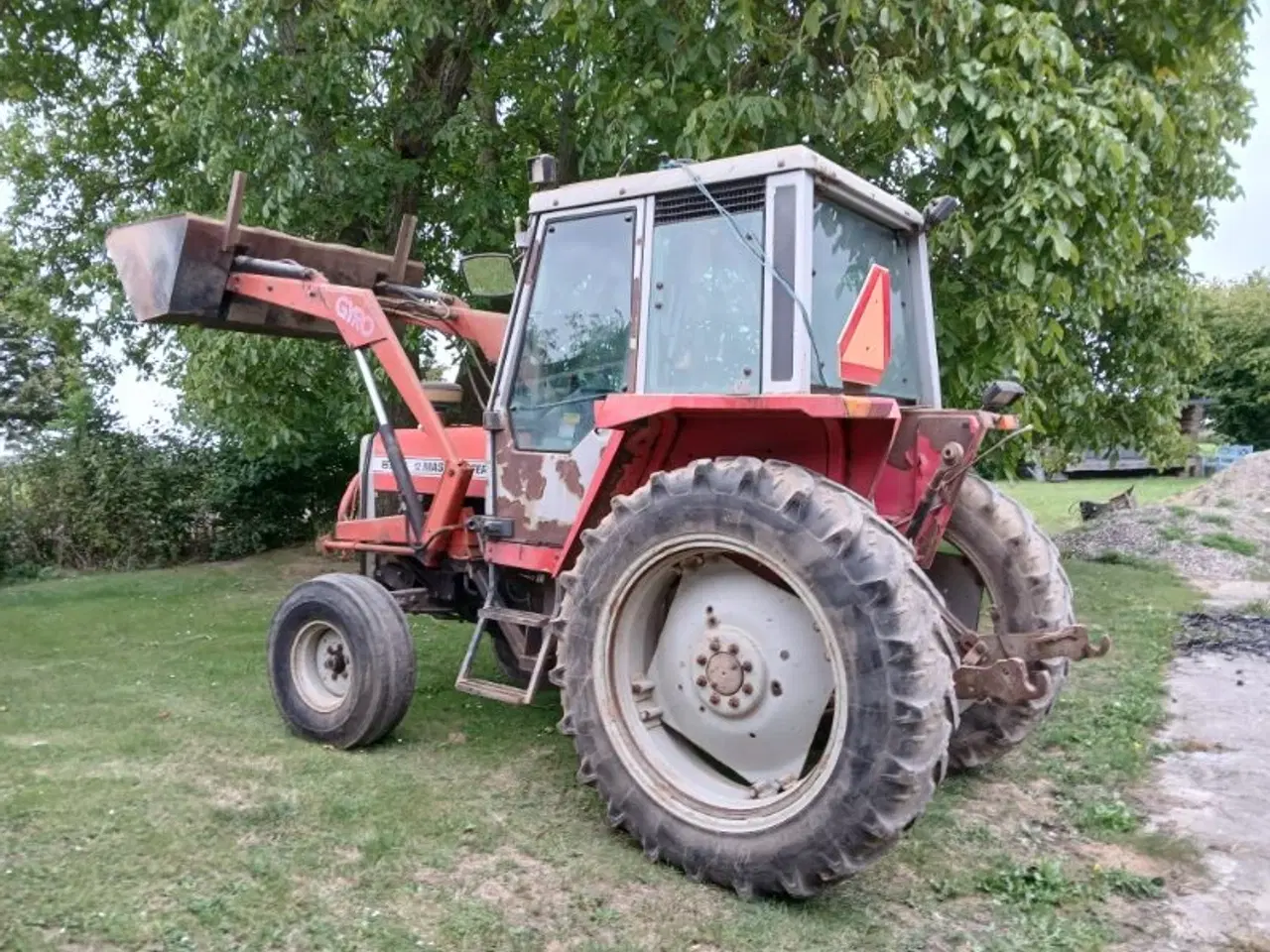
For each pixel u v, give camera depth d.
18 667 6.36
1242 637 7.64
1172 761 4.79
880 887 3.44
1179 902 3.37
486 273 5.03
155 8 10.13
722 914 3.16
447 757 4.55
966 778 4.54
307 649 4.81
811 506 3.29
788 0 6.36
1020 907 3.31
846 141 6.32
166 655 6.73
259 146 8.15
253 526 12.70
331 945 2.84
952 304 6.42
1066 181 5.54
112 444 12.09
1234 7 6.41
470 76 9.29
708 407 3.54
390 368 4.99
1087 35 6.71
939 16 5.64
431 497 5.27
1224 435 32.41
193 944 2.79
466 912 3.07
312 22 8.09
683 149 6.10
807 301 3.65
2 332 12.25
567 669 3.78
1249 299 31.75
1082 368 8.77
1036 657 3.79
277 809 3.74
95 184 13.24
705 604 3.67
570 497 4.39
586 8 6.03
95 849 3.36
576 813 3.93
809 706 3.46
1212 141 7.87
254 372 8.92
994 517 4.61
